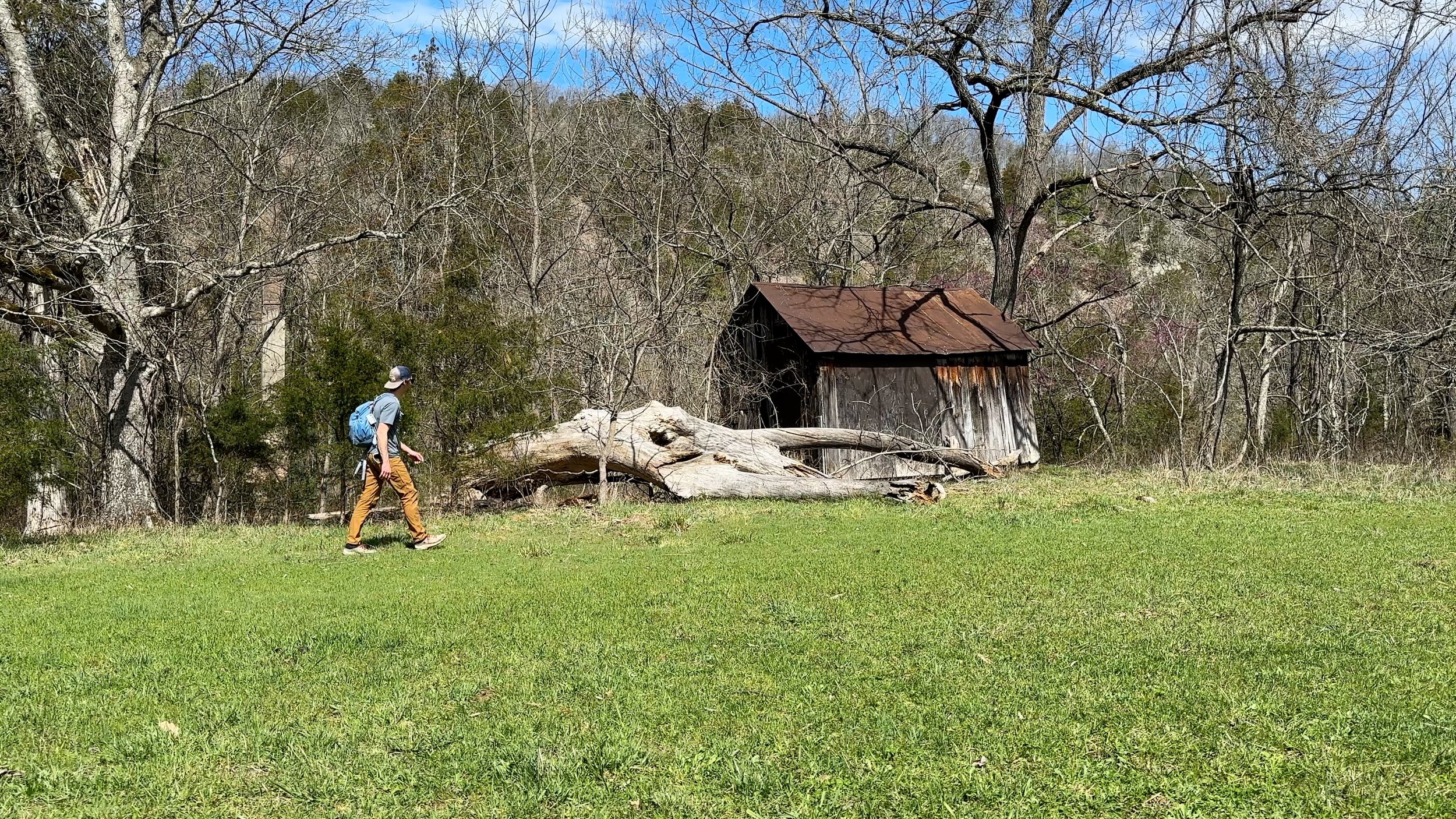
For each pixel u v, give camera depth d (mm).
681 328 22438
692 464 17812
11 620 8586
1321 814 4430
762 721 5684
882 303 22672
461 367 16312
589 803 4734
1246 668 6406
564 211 29125
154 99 17656
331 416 15688
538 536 13320
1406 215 19719
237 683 6562
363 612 8625
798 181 29781
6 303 16500
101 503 17344
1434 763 4891
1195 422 25453
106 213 16734
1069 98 21984
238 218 22312
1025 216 24453
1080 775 4883
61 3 17484
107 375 17422
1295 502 14820
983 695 6008
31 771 5141
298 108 28828
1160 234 33094
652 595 9023
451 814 4637
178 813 4668
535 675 6629
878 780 4863
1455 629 7227
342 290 23406
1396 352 19938
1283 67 19328
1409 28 18906
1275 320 24406
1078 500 15477
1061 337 29547
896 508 15469
